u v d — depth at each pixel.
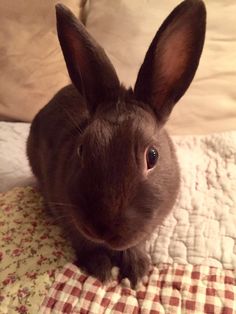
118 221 0.16
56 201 0.22
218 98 0.35
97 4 0.40
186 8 0.18
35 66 0.38
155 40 0.18
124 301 0.20
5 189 0.29
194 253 0.22
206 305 0.20
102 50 0.19
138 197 0.17
